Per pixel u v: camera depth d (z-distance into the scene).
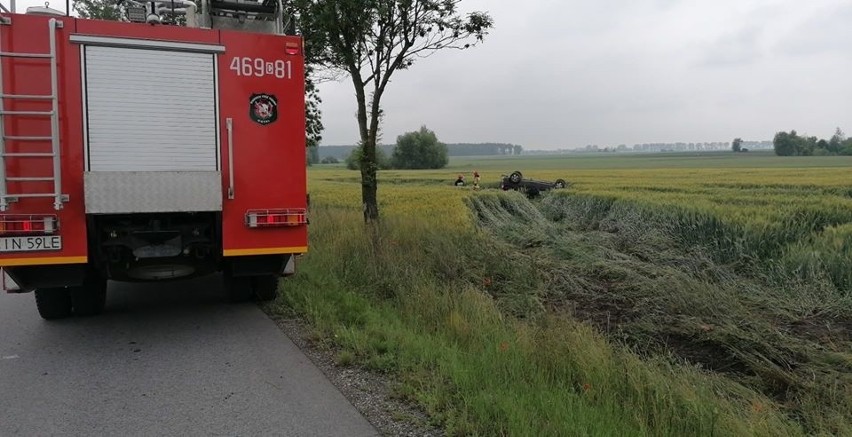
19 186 5.66
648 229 13.56
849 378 5.31
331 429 4.14
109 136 5.93
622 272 9.39
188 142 6.24
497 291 8.60
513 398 4.28
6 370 5.38
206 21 8.02
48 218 5.74
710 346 6.46
